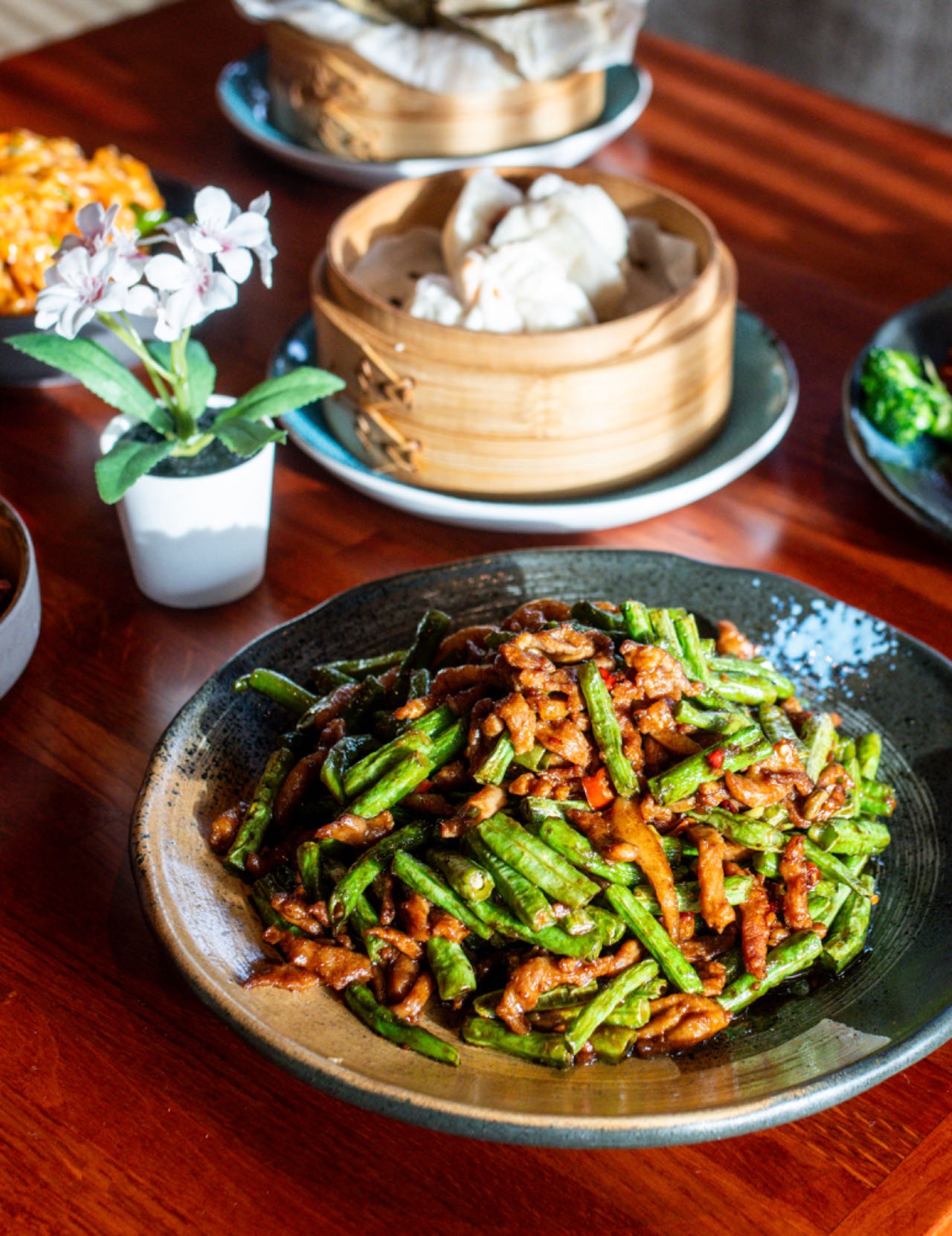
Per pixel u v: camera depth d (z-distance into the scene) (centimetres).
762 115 113
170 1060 66
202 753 70
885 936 67
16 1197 63
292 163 104
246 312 96
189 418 77
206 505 78
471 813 67
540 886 65
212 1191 63
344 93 101
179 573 79
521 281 83
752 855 67
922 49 162
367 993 65
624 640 70
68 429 90
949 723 72
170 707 77
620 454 82
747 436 85
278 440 76
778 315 96
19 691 77
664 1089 62
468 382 80
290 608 81
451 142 102
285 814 69
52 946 69
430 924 66
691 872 67
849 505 85
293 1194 63
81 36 122
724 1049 64
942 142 111
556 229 85
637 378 81
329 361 84
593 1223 63
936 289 98
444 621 73
